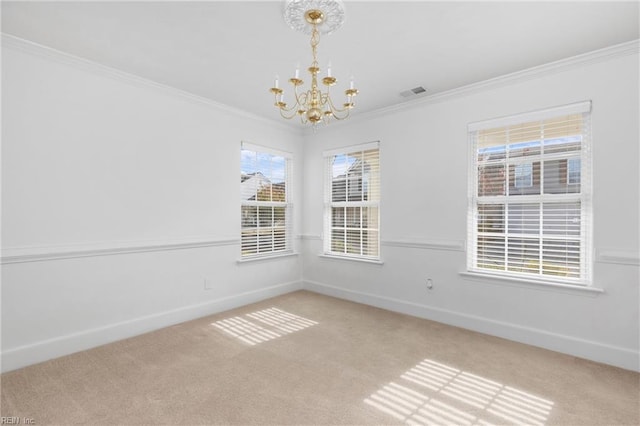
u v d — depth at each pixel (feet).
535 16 6.66
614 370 7.69
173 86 10.49
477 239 10.44
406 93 10.93
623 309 7.86
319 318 11.41
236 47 8.00
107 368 7.72
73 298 8.63
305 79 9.87
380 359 8.25
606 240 8.11
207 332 10.05
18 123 7.77
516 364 7.99
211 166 11.88
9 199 7.66
